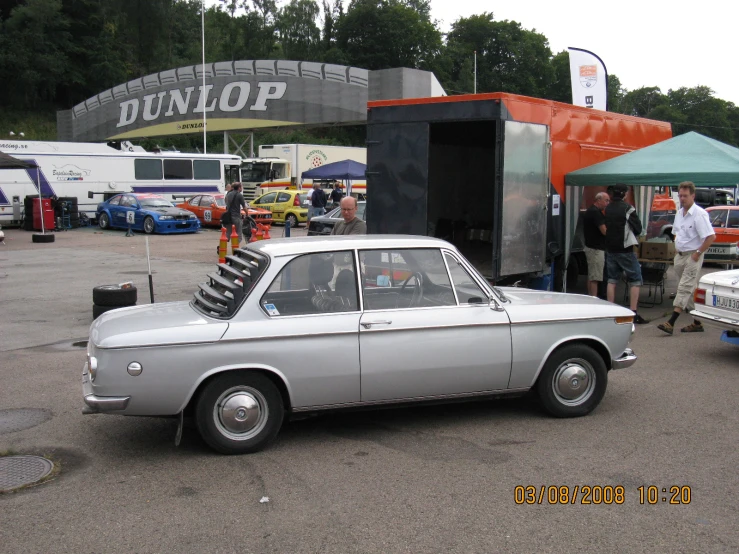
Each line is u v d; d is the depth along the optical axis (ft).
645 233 40.16
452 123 33.37
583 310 19.48
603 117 36.40
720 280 26.78
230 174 119.03
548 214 32.48
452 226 38.60
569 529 13.14
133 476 15.87
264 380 16.94
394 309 17.85
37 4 219.00
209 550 12.46
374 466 16.29
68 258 61.31
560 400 19.56
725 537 12.81
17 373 24.90
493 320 18.42
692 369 25.11
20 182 97.66
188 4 297.53
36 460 16.89
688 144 34.42
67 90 233.76
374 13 254.88
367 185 32.73
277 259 17.26
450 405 21.09
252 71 133.80
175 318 17.08
